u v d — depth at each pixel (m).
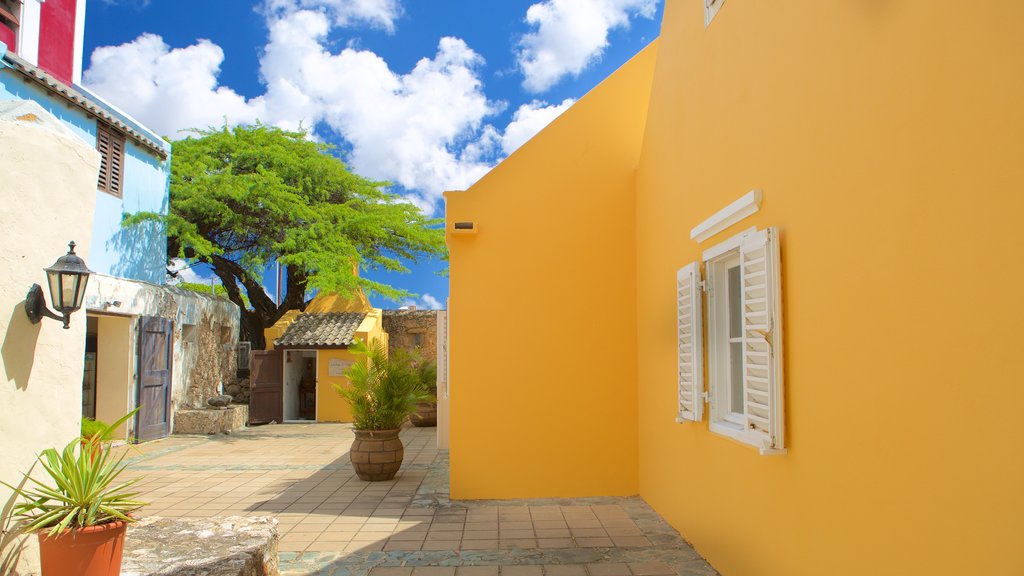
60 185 3.86
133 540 4.42
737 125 4.45
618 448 7.23
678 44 5.83
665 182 6.21
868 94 2.88
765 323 3.87
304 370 17.70
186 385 14.31
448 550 5.39
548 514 6.46
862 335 2.93
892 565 2.69
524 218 7.41
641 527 5.96
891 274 2.71
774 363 3.74
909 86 2.58
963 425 2.26
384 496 7.42
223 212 15.59
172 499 7.34
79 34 12.77
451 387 7.24
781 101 3.78
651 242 6.73
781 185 3.78
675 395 5.88
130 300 11.75
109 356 11.71
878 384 2.80
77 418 4.01
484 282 7.34
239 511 6.77
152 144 13.02
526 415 7.23
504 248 7.38
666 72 6.21
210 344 15.62
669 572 4.80
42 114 3.95
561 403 7.25
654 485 6.57
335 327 16.81
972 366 2.22
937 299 2.41
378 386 8.45
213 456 10.54
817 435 3.35
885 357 2.75
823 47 3.30
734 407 4.82
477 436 7.21
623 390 7.28
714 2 4.91
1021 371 2.00
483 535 5.80
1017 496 2.01
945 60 2.37
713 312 5.02
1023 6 1.99
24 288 3.56
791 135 3.66
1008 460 2.05
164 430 12.90
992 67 2.12
